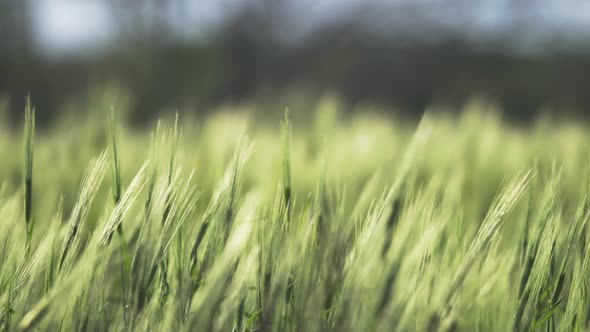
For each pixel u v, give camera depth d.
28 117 2.39
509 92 32.06
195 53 31.08
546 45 32.03
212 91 30.39
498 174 3.92
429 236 2.32
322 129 4.41
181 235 2.36
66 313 2.30
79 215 2.34
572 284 2.33
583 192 2.35
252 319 2.30
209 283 2.28
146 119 23.33
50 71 28.66
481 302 2.37
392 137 5.05
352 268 2.30
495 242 2.40
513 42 32.44
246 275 2.31
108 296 2.37
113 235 2.35
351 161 3.58
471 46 33.12
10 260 2.35
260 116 5.80
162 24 30.61
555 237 2.36
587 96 31.00
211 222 2.36
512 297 2.38
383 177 2.62
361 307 2.30
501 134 5.38
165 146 2.37
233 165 2.37
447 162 3.70
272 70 32.09
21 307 2.31
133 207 2.53
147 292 2.31
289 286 2.33
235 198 2.36
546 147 4.48
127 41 30.12
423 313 2.30
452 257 2.42
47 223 2.64
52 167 3.60
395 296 2.31
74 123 4.45
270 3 31.95
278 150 4.21
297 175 3.28
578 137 4.96
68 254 2.33
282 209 2.36
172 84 29.70
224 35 31.81
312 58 33.09
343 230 2.36
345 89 32.50
